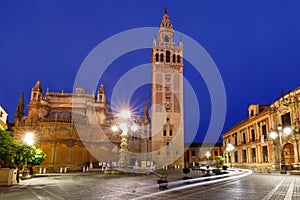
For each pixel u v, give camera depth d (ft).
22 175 91.09
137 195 42.37
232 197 37.86
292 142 116.47
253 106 167.32
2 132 72.18
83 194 45.24
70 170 175.42
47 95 229.25
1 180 64.54
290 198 35.81
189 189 49.52
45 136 189.98
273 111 133.49
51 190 52.80
